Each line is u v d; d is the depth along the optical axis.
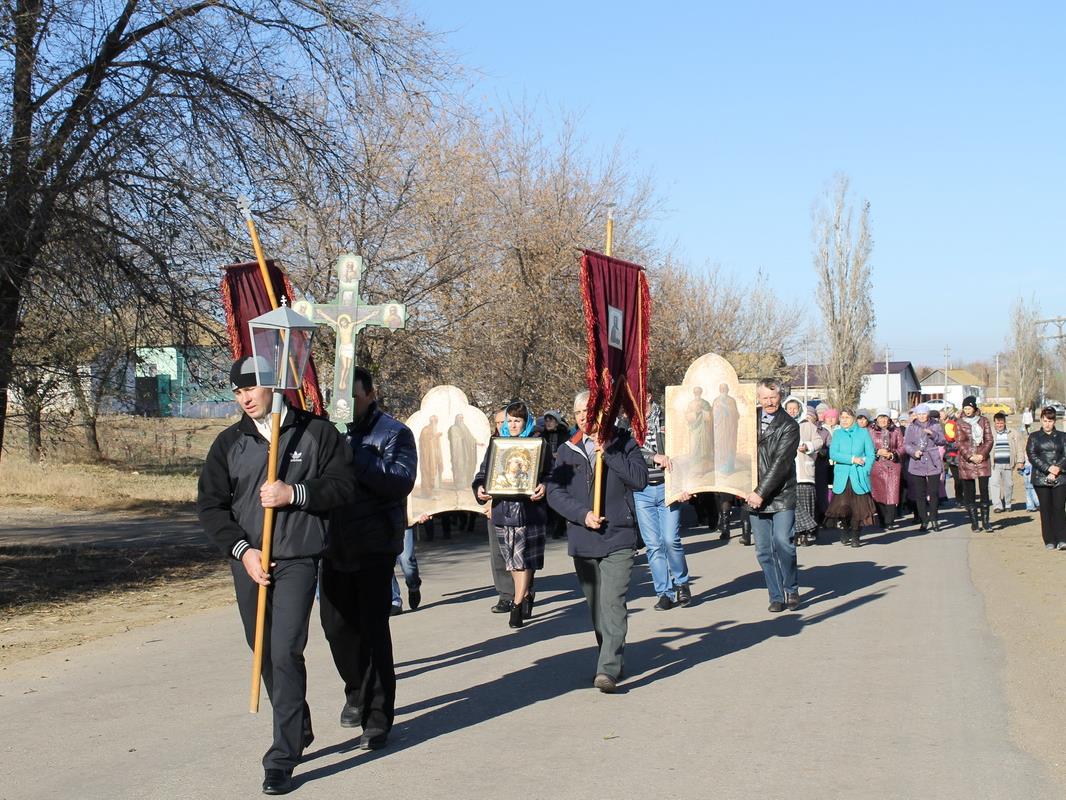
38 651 8.79
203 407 37.03
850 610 10.28
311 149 14.27
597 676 7.08
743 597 11.32
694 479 10.62
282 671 5.21
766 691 7.12
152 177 12.74
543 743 5.98
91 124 12.30
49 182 11.87
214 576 13.14
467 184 22.62
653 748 5.84
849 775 5.31
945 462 18.28
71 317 13.09
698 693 7.11
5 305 12.26
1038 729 6.07
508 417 9.44
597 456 7.16
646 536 10.70
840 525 16.42
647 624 9.79
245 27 13.96
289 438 5.38
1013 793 5.00
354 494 5.38
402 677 7.72
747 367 44.94
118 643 9.10
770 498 10.33
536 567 9.65
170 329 13.88
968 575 12.52
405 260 20.47
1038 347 104.56
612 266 7.57
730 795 5.04
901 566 13.49
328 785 5.29
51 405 15.23
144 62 13.26
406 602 11.25
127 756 5.83
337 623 6.19
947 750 5.70
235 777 5.44
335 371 8.75
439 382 21.41
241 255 13.85
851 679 7.40
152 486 26.50
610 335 7.45
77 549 15.26
